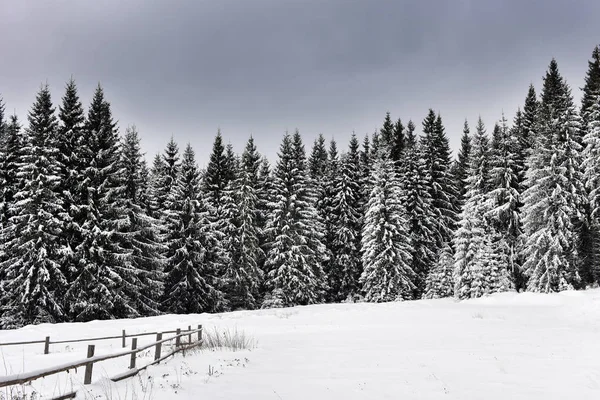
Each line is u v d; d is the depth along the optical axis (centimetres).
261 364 1083
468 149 5634
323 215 4972
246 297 4147
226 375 930
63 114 3145
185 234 3834
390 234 3953
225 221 4194
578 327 1791
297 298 4100
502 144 3925
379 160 4244
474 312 2558
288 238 4091
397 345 1415
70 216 2925
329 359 1152
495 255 3659
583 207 3522
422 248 4422
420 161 4659
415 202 4534
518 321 2077
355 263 4628
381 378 889
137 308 3359
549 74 4638
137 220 3375
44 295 2738
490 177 4069
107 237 2964
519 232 3844
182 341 1555
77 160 3069
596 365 972
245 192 4253
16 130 3350
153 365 1085
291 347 1427
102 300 2895
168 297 3809
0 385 552
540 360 1057
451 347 1326
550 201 3378
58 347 1686
